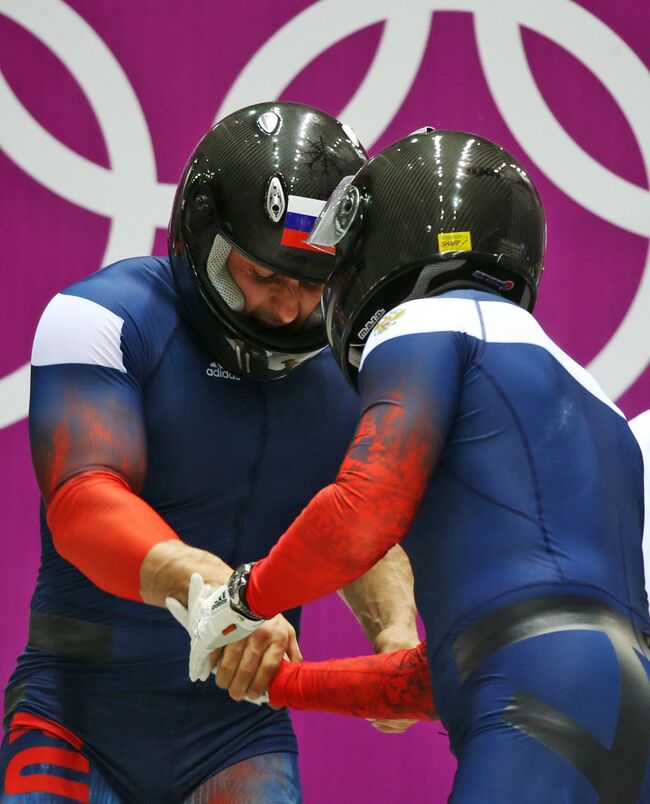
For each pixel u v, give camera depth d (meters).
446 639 6.23
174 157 14.23
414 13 14.40
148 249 14.20
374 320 6.95
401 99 14.37
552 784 5.74
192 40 14.26
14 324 14.05
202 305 8.38
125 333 8.26
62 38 14.19
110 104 14.19
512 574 6.10
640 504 6.83
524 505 6.19
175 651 8.52
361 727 13.86
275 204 8.05
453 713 6.21
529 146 14.45
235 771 8.56
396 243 6.80
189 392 8.45
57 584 8.62
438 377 6.20
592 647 5.97
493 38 14.42
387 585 9.24
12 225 14.12
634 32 14.51
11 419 13.98
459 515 6.24
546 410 6.39
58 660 8.55
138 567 7.33
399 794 13.83
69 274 14.12
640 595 6.50
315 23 14.34
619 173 14.48
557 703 5.86
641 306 14.43
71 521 7.60
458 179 6.82
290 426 8.74
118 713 8.47
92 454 7.77
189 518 8.53
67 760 8.31
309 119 8.52
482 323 6.51
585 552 6.21
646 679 6.10
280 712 8.91
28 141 14.14
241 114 8.55
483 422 6.28
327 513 6.07
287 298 8.24
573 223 14.45
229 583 6.63
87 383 8.02
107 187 14.18
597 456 6.51
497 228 6.80
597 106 14.50
